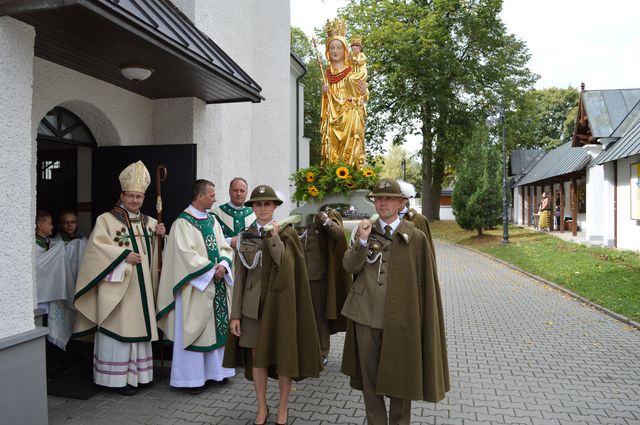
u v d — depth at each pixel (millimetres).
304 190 7555
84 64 4742
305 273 3865
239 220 5512
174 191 5438
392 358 3227
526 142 35281
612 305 8555
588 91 18156
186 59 4465
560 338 6797
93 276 4418
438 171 33000
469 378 5156
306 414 4176
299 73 19000
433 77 28297
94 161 5617
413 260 3324
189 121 6051
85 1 3195
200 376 4656
